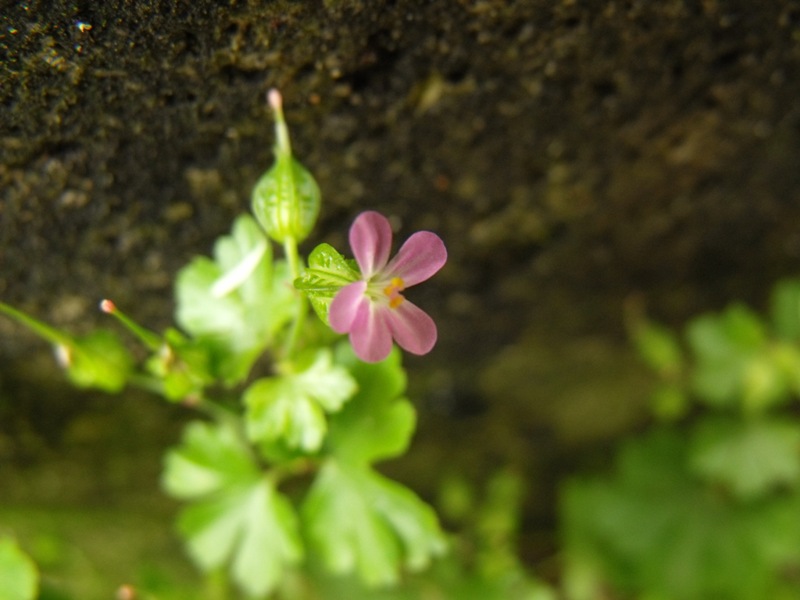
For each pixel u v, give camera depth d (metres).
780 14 0.10
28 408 0.12
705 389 0.14
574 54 0.10
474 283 0.13
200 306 0.10
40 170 0.09
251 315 0.10
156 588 0.12
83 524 0.14
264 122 0.10
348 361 0.10
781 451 0.15
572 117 0.11
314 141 0.10
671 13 0.10
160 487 0.14
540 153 0.11
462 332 0.14
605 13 0.09
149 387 0.12
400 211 0.11
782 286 0.14
